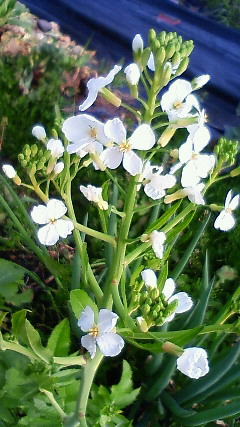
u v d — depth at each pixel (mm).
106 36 717
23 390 211
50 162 198
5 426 234
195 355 172
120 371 313
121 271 198
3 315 191
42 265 366
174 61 180
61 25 725
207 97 629
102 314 176
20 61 499
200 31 734
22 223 375
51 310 340
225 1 969
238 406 256
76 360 200
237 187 445
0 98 485
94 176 421
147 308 175
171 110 180
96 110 482
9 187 302
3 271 286
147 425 303
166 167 432
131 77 177
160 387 285
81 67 507
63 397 238
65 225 192
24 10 636
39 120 481
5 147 463
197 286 371
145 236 191
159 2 767
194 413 274
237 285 385
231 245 407
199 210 416
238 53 697
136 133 171
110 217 281
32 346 192
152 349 180
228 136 506
